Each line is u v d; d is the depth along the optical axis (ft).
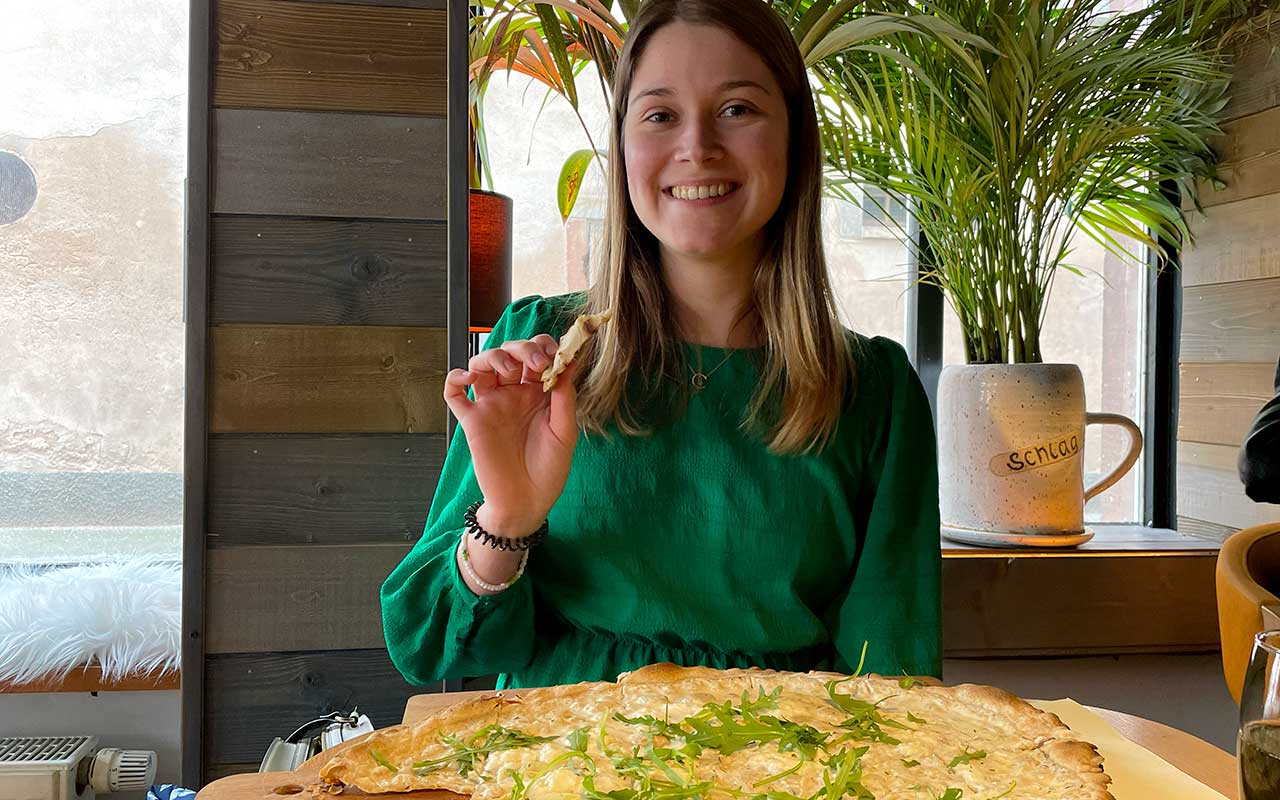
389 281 5.78
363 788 2.92
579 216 7.58
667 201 4.06
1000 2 6.69
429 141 5.79
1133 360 8.60
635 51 4.17
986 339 7.31
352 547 5.76
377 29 5.74
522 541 3.88
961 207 7.00
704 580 4.14
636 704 3.41
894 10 6.85
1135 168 7.98
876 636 4.19
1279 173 7.22
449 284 5.77
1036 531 7.02
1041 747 3.15
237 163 5.65
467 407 3.73
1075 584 6.92
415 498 5.80
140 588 6.91
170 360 7.43
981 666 7.32
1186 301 8.25
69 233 7.29
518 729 3.26
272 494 5.70
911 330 8.21
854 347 4.55
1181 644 7.07
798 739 3.10
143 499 7.45
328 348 5.74
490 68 6.18
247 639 5.69
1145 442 8.66
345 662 5.76
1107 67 7.07
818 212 4.36
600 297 4.45
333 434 5.75
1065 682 7.36
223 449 5.67
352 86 5.73
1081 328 8.56
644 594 4.11
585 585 4.20
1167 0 7.46
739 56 3.99
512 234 6.81
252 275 5.68
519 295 7.57
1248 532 6.04
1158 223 8.20
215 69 5.64
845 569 4.40
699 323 4.44
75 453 7.37
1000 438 7.01
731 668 3.92
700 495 4.17
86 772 6.73
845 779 2.82
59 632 6.72
